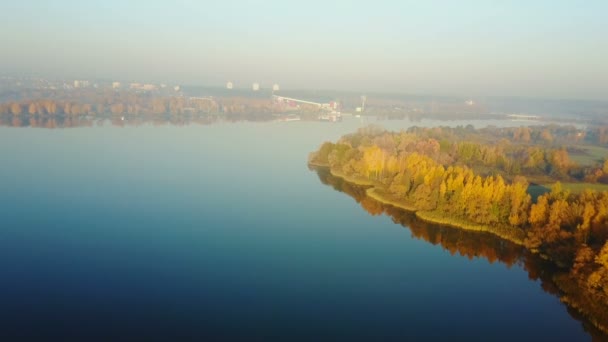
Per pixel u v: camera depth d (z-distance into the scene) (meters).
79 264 76.44
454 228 97.50
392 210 110.38
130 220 96.94
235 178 136.25
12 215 96.94
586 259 69.25
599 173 133.88
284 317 63.41
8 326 59.12
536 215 87.25
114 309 63.84
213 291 69.62
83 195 111.88
